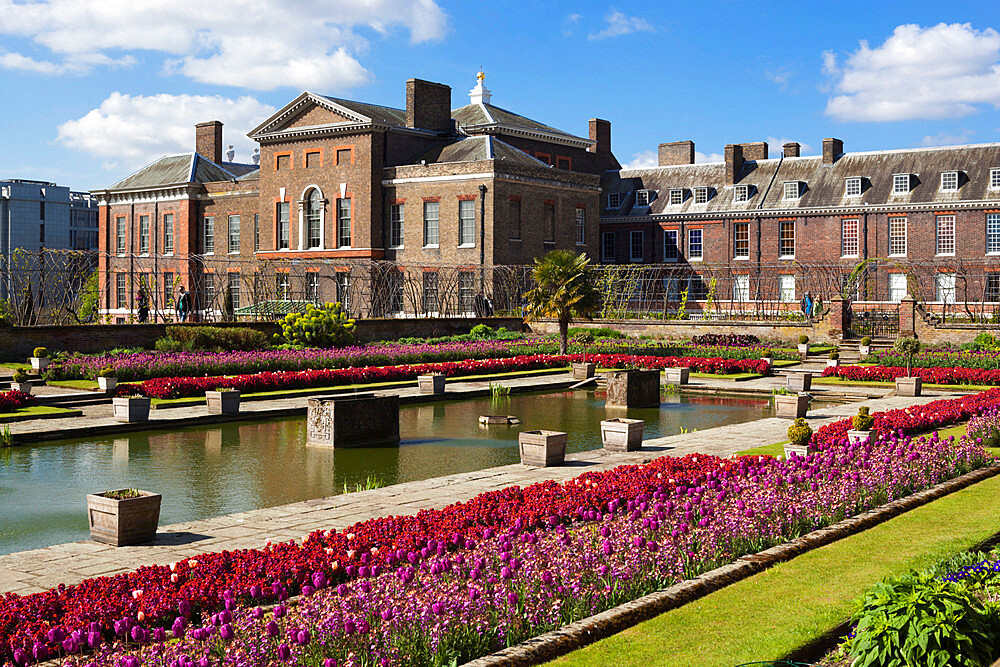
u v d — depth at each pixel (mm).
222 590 8047
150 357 31125
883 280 57000
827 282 58719
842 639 7195
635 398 26062
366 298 56281
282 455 17922
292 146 60594
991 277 53719
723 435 19891
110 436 20172
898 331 44375
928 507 11758
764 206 61375
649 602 7727
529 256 55781
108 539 10914
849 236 58500
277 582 7977
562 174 58094
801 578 8609
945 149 57750
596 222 60938
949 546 9680
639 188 68375
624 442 17656
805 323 45594
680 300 64250
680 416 24375
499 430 21531
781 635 7062
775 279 60781
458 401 27562
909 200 56562
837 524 10633
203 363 30344
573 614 7516
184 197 67875
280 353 33719
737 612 7648
